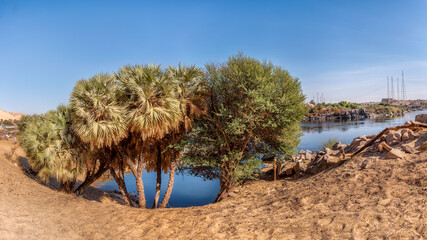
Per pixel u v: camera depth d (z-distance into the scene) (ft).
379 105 634.43
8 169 34.30
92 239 16.70
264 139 41.96
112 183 63.62
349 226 15.87
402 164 25.30
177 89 36.29
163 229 19.51
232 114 36.78
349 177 26.20
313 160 46.70
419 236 13.30
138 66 35.22
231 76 36.70
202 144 38.29
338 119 435.12
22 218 16.89
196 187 56.65
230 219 20.77
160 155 40.47
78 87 32.89
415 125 34.58
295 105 36.78
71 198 28.89
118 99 34.53
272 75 37.24
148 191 55.36
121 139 34.71
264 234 16.94
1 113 280.92
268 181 40.81
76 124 32.63
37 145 34.55
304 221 18.13
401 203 17.52
